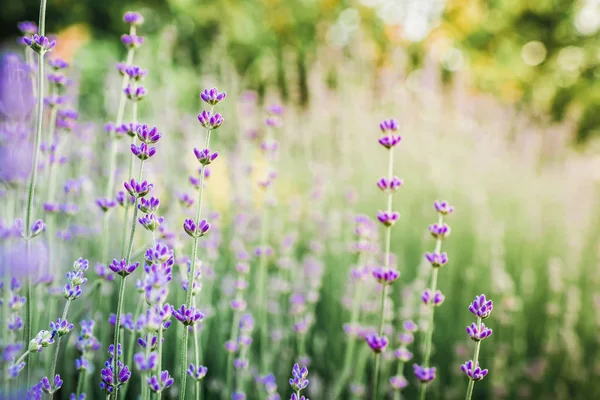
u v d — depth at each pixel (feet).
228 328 3.03
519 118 6.73
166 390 2.66
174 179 3.73
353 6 10.03
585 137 12.06
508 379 3.33
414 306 3.51
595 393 3.31
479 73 11.64
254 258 3.36
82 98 7.11
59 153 2.55
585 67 14.32
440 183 5.27
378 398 3.00
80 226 2.92
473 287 4.23
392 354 2.86
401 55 6.09
